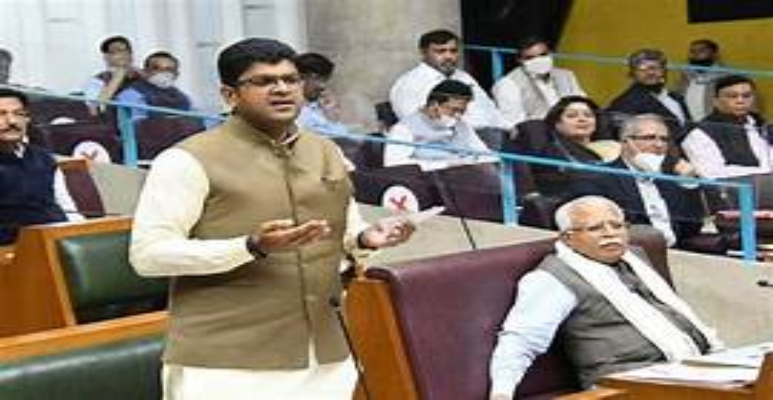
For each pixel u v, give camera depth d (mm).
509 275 4133
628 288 4293
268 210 3029
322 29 10023
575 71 10977
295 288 3064
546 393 4176
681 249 5914
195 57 10406
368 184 6453
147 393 3443
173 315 3098
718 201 5848
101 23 10023
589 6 11102
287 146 3092
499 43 11297
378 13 9805
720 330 5750
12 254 4918
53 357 3291
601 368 4168
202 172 3006
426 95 7758
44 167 5977
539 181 6137
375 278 3799
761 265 5621
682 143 6648
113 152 7543
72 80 9930
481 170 6289
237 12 10477
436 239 6305
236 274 3027
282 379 3068
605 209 4254
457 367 3865
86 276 4719
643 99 8391
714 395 3158
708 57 9898
